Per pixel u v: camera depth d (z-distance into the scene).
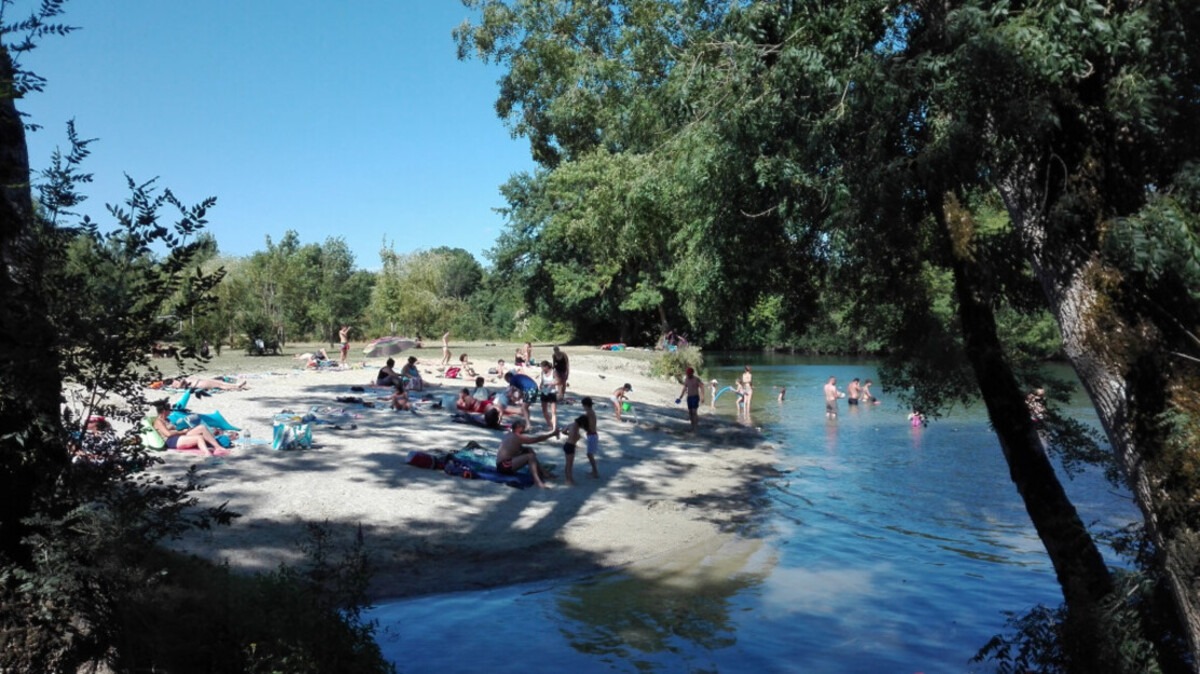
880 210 8.22
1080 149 6.60
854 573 11.50
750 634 9.03
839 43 8.26
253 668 5.43
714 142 10.35
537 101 40.00
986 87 6.86
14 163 5.04
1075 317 6.27
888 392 9.85
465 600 9.94
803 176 9.18
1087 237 6.27
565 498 15.05
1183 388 5.77
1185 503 5.60
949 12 7.11
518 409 23.45
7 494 4.89
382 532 11.90
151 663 5.18
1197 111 6.25
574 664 8.10
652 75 21.81
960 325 8.98
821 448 23.48
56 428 4.90
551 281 70.12
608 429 23.77
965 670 8.07
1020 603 10.20
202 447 15.34
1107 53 6.33
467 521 12.93
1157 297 6.12
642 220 16.36
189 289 5.15
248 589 6.35
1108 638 6.56
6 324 4.68
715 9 12.21
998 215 9.37
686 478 18.00
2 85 4.24
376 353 42.28
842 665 8.20
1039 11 6.47
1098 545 11.88
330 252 80.50
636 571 11.40
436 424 20.20
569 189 33.38
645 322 70.00
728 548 12.78
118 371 4.93
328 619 6.41
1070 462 9.05
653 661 8.23
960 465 20.62
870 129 8.35
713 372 55.69
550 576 11.01
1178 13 6.02
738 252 10.73
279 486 13.44
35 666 4.74
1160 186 6.50
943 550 12.77
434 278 72.88
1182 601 5.67
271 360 38.78
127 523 5.05
